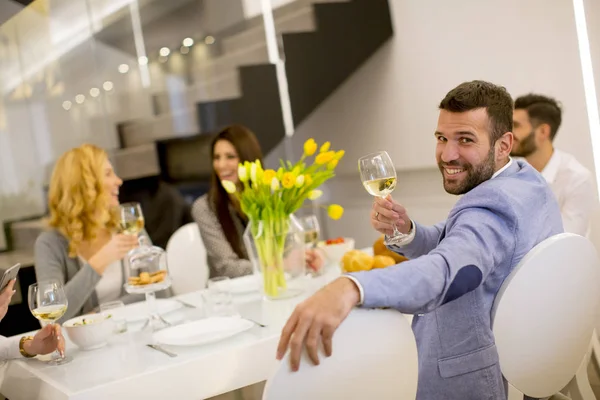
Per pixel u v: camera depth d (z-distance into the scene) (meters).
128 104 4.48
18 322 3.71
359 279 1.17
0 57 4.06
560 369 1.55
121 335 2.02
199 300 2.42
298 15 4.37
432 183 4.33
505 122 1.51
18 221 4.04
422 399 1.51
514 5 3.55
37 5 4.19
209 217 3.12
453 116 1.50
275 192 2.21
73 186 2.72
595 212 3.15
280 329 1.86
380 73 4.59
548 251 1.44
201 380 1.67
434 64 4.16
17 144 4.09
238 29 4.48
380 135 4.66
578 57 3.21
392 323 1.22
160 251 2.05
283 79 4.55
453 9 3.95
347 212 5.11
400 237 1.73
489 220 1.41
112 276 2.71
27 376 1.75
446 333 1.47
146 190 4.47
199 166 4.59
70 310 2.44
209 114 4.49
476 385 1.46
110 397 1.56
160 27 4.52
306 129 5.29
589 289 1.54
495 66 3.74
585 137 3.24
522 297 1.44
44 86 4.21
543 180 1.57
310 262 2.47
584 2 3.14
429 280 1.21
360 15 4.42
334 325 1.14
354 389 1.20
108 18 4.42
